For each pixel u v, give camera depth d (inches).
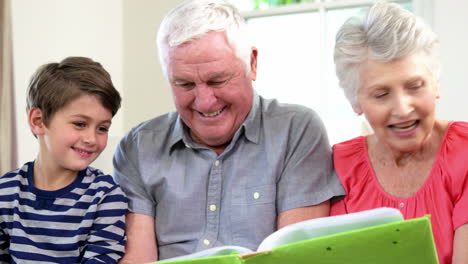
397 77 43.5
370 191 50.1
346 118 144.9
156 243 55.5
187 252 53.6
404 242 33.3
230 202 53.7
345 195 51.8
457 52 133.3
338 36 47.1
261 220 52.4
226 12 52.1
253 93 56.4
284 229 37.8
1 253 52.2
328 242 33.2
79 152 52.4
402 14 43.8
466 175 45.4
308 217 51.9
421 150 48.3
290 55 152.2
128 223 54.7
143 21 162.2
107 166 67.1
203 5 51.8
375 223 36.4
